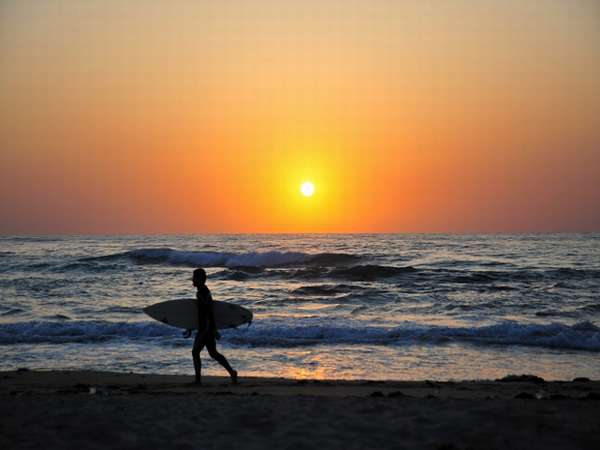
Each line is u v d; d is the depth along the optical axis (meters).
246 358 14.20
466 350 15.13
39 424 6.03
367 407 6.79
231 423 6.09
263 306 23.97
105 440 5.47
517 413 6.26
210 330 9.98
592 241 86.56
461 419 6.08
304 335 17.05
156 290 28.97
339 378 12.17
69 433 5.68
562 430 5.60
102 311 22.05
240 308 10.34
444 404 6.93
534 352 14.89
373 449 5.16
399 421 6.08
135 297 26.25
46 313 21.59
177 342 15.96
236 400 7.42
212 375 12.20
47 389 9.48
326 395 8.67
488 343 15.92
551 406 6.67
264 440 5.46
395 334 16.95
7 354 14.52
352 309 22.97
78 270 39.12
